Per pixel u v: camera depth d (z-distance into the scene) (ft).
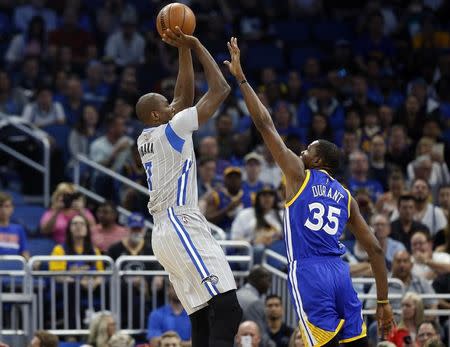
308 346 35.45
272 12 103.65
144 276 59.77
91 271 59.16
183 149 35.09
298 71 97.14
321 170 36.78
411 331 55.16
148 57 91.20
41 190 77.71
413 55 95.45
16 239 64.34
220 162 74.74
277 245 63.93
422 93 88.48
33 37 92.53
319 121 80.48
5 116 77.92
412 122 84.07
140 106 36.06
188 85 36.78
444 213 69.72
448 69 93.81
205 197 68.13
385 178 76.28
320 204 35.91
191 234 34.88
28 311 58.08
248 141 77.51
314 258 35.65
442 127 86.53
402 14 103.35
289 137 76.07
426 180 75.10
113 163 74.79
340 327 35.42
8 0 96.48
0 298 56.90
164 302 61.16
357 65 94.22
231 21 99.45
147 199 71.61
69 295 60.03
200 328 35.78
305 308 35.37
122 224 70.44
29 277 58.49
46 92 81.05
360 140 80.89
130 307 59.72
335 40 101.86
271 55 96.84
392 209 69.26
